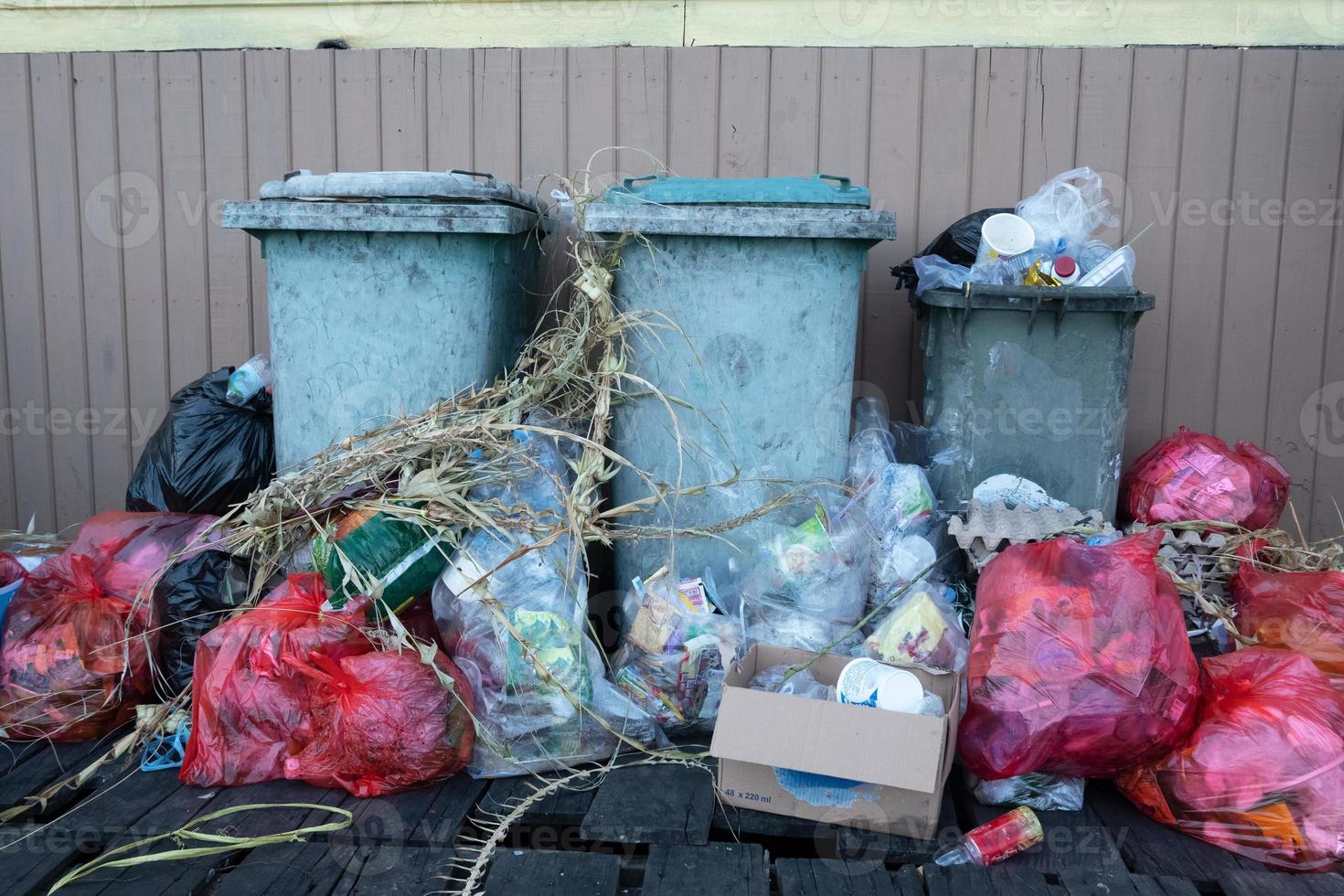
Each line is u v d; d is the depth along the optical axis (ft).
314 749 7.86
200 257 12.99
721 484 9.32
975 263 10.75
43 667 8.67
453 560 8.72
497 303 10.39
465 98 12.50
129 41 13.05
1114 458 10.64
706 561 9.92
